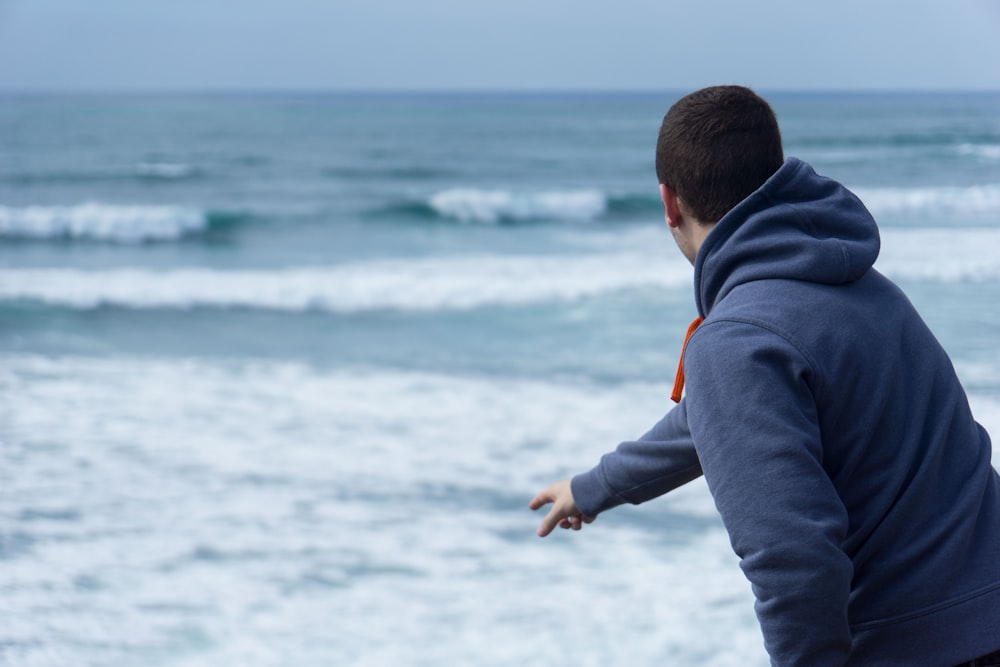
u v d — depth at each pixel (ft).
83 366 29.32
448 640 12.80
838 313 4.44
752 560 4.16
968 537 4.56
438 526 16.84
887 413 4.48
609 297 40.42
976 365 26.61
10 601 13.87
